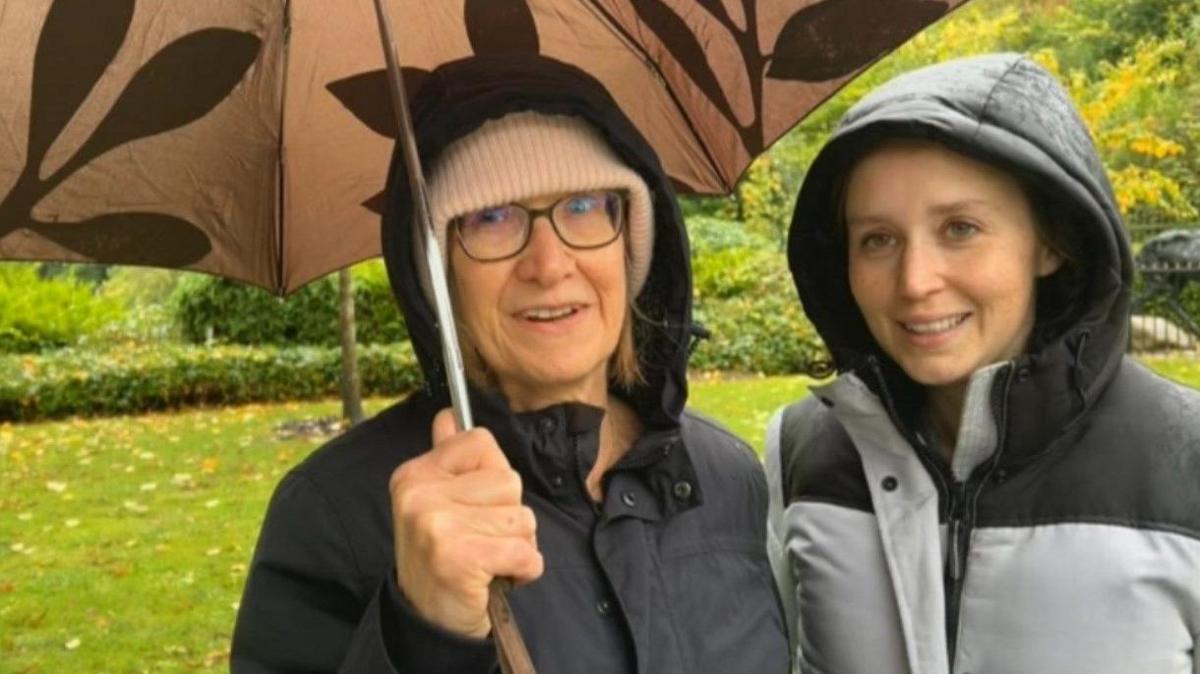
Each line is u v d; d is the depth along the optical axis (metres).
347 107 2.06
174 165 1.98
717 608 1.86
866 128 1.92
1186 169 15.77
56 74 1.81
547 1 2.09
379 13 1.73
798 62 2.06
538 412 1.80
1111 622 1.89
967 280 1.93
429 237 1.65
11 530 7.20
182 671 5.02
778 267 15.86
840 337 2.18
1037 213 1.95
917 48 15.03
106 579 6.17
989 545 1.98
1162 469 1.92
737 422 9.95
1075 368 1.92
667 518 1.88
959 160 1.89
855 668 2.08
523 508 1.47
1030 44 17.72
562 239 1.77
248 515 7.43
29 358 13.10
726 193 2.31
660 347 1.90
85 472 8.91
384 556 1.71
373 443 1.80
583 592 1.78
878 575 2.09
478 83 1.78
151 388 12.47
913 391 2.13
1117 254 1.92
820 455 2.20
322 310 14.63
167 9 1.84
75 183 1.90
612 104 1.82
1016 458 1.97
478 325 1.78
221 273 2.11
